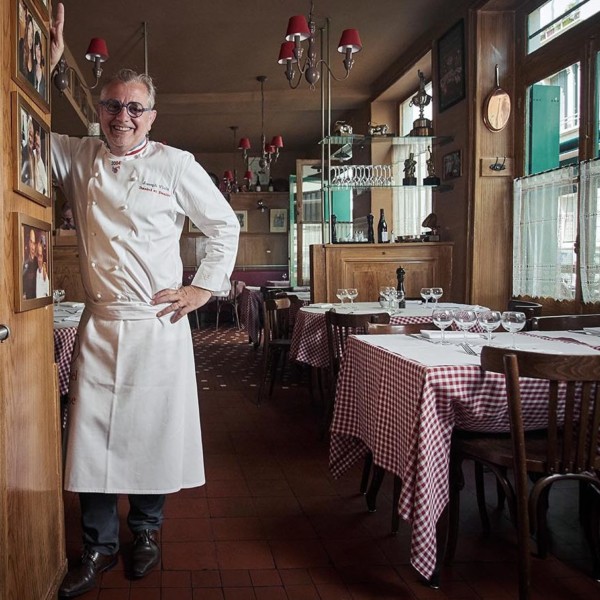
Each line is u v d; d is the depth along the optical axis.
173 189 2.25
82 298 5.59
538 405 2.25
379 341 2.79
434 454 2.12
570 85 5.19
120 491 2.20
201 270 2.30
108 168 2.19
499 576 2.31
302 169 9.90
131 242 2.17
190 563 2.40
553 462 2.02
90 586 2.19
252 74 8.69
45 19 2.07
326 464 3.61
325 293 6.34
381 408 2.49
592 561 2.40
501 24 5.99
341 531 2.70
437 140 6.65
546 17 5.52
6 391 1.62
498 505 2.94
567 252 5.09
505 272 6.09
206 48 7.70
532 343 2.73
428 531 2.07
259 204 13.36
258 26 7.04
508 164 5.99
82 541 2.53
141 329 2.21
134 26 6.99
